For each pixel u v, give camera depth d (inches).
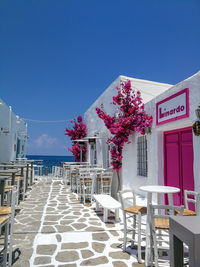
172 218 49.0
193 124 169.5
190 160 191.9
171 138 223.0
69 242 165.9
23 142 732.0
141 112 272.4
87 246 159.3
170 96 208.2
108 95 386.6
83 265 131.9
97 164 438.6
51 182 529.3
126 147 311.0
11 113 502.3
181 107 190.7
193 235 38.7
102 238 174.7
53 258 140.2
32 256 142.6
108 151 402.6
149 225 134.8
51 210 260.7
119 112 321.7
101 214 244.8
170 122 208.1
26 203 297.3
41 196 349.1
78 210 261.9
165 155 232.5
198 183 164.4
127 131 297.1
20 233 182.7
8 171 220.4
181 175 204.4
